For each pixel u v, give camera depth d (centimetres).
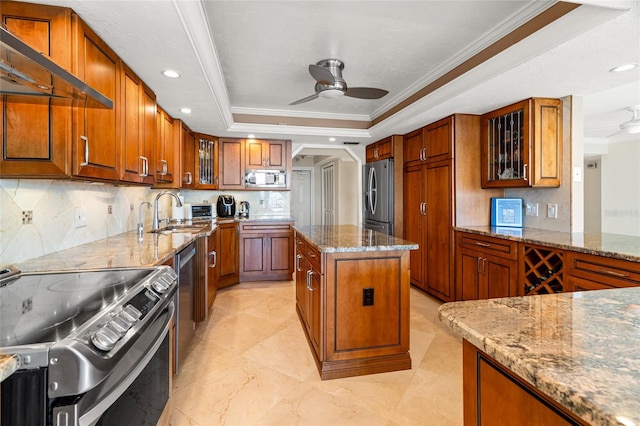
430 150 378
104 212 244
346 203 729
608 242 225
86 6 149
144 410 121
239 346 258
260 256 453
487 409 79
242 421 172
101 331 90
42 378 77
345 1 197
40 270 146
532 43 200
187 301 239
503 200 333
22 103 141
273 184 478
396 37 243
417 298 379
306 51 265
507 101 294
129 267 152
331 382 209
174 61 208
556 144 287
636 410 46
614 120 459
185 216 433
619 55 197
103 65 180
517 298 101
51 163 145
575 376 55
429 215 381
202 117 347
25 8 144
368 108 429
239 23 222
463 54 267
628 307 91
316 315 229
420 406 184
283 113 440
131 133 218
